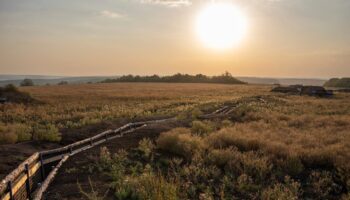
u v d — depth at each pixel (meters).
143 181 8.36
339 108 32.19
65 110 32.91
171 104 40.78
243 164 10.26
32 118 25.27
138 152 12.73
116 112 28.69
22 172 8.22
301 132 16.11
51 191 8.41
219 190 8.51
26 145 13.20
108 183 9.01
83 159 11.62
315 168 10.39
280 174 9.60
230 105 36.78
